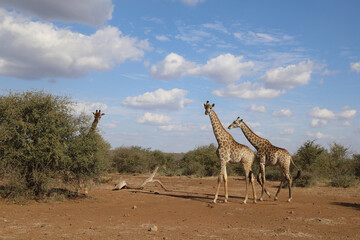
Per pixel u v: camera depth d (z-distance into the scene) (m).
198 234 6.72
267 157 12.70
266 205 11.35
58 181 11.15
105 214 9.05
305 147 24.80
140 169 30.05
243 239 6.33
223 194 14.67
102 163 11.93
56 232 6.52
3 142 10.27
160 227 7.42
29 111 10.98
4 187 10.80
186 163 31.86
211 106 12.50
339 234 6.97
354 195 15.09
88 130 11.87
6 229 6.64
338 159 25.73
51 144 10.67
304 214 9.59
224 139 12.19
